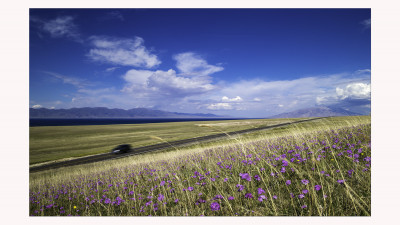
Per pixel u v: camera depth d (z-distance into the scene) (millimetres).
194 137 43469
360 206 1830
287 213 1909
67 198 4059
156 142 40344
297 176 2488
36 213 3100
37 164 25172
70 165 21781
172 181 3150
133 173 5250
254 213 1939
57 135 65938
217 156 4594
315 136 4566
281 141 5023
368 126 4543
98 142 48219
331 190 2111
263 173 2707
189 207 2326
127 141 47656
